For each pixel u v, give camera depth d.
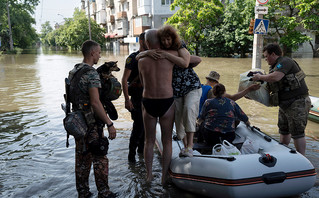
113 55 31.03
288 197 3.26
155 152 4.70
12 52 41.31
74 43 48.84
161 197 3.34
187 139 3.44
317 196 3.29
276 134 5.39
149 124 3.41
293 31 21.58
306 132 5.62
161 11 32.47
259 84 4.20
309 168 3.10
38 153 4.69
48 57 30.77
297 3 21.11
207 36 26.03
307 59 22.27
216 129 3.89
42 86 11.33
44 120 6.59
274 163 3.03
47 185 3.64
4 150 4.81
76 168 3.31
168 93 3.21
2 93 9.89
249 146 3.56
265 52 4.07
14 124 6.29
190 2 24.81
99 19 55.41
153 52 3.16
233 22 24.39
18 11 53.00
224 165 3.00
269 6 20.41
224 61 20.95
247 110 7.18
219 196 3.04
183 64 3.13
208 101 4.02
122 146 4.95
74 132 3.03
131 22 38.53
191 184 3.23
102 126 3.20
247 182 2.90
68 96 3.21
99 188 3.27
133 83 4.16
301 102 3.90
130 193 3.43
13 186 3.62
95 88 3.07
